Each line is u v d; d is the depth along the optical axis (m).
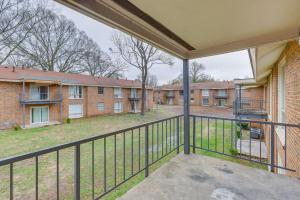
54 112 13.29
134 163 5.45
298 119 2.63
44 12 14.74
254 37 2.48
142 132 10.24
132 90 21.33
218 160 3.13
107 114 18.12
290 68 3.13
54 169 5.06
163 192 2.14
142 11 1.66
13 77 11.13
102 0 1.47
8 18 13.14
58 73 15.68
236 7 1.61
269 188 2.22
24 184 4.19
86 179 4.34
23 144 7.57
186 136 3.47
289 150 3.27
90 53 20.50
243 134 10.77
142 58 18.28
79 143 1.63
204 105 28.52
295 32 2.16
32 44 15.56
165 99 34.00
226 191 2.16
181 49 3.08
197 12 1.69
